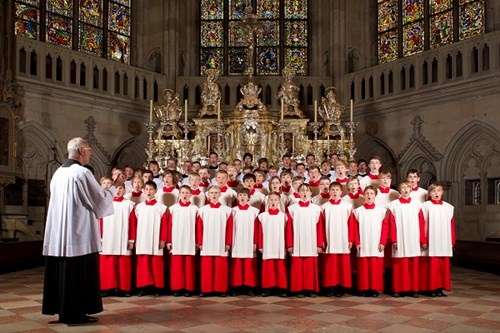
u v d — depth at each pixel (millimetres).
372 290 8641
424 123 15953
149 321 6617
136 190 9422
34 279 10672
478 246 12859
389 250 9164
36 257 13469
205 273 8609
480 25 15617
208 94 15609
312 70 19859
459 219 15164
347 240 8688
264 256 8641
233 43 20234
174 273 8656
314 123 14867
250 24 15570
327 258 8695
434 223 8711
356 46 18969
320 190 9797
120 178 9016
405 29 17984
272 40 20203
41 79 15445
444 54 15391
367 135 17734
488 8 15266
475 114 14500
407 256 8562
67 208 6184
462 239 15078
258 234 8711
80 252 6195
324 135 15180
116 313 7125
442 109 15430
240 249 8750
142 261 8680
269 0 20297
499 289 9375
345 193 10188
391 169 17328
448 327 6324
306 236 8586
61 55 16141
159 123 17172
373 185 9984
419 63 16094
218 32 20328
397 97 16609
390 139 17000
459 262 13570
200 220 8688
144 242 8680
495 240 13453
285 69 15867
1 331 6000
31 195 15602
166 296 8648
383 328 6281
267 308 7551
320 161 14766
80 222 6242
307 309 7469
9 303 7746
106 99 17141
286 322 6598
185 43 20109
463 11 16141
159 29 19453
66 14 17391
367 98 17750
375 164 10047
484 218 14586
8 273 11789
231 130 15156
